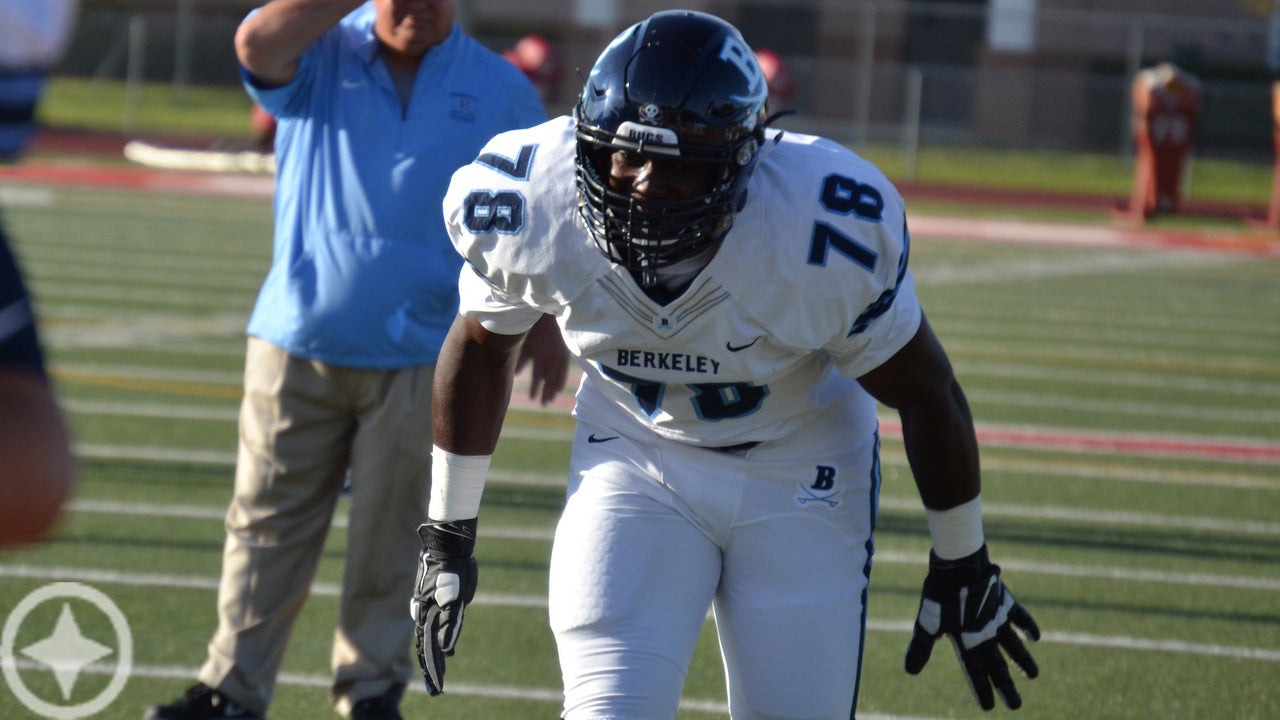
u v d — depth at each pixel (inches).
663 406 380.8
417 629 398.9
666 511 385.4
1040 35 3649.1
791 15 3816.4
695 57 323.6
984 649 392.2
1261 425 1148.5
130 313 1403.8
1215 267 2112.5
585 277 351.9
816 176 349.1
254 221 2139.5
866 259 346.3
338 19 501.0
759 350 358.9
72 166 2625.5
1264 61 3567.9
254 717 522.3
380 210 514.3
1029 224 2509.8
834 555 387.5
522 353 543.5
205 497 837.2
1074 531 844.0
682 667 375.9
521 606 686.5
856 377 372.5
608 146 327.3
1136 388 1274.6
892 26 3695.9
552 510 847.1
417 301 515.5
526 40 3115.2
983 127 3403.1
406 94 529.3
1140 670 630.5
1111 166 3213.6
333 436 527.2
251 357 529.7
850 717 390.6
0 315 186.2
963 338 1481.3
